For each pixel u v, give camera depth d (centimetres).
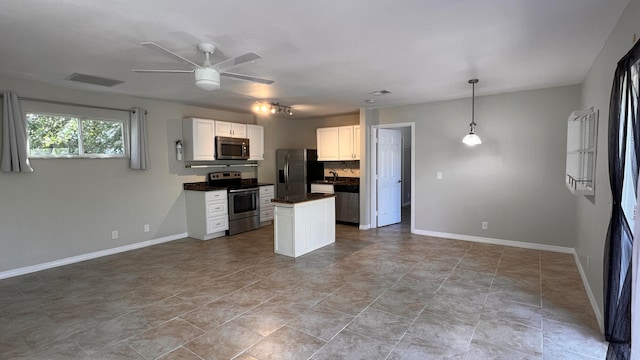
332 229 515
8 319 279
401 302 304
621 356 189
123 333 255
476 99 503
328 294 324
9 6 202
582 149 322
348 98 518
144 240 514
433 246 492
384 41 269
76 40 262
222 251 480
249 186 609
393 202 670
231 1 198
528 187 470
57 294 331
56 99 418
